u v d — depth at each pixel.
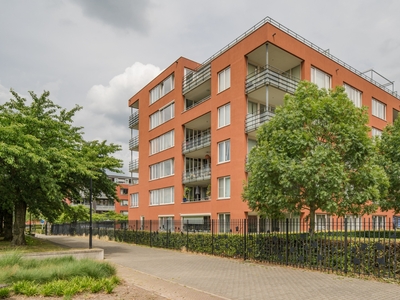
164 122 32.88
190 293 8.73
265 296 8.47
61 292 8.21
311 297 8.30
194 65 31.89
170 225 30.23
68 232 40.97
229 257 16.39
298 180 12.10
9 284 8.52
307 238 12.80
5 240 23.92
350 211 13.32
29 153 13.97
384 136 17.89
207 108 26.55
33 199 18.08
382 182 12.93
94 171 19.47
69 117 20.47
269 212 14.26
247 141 22.98
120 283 9.69
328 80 25.64
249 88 22.88
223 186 24.39
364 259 10.98
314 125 13.27
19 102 19.16
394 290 8.93
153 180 34.12
